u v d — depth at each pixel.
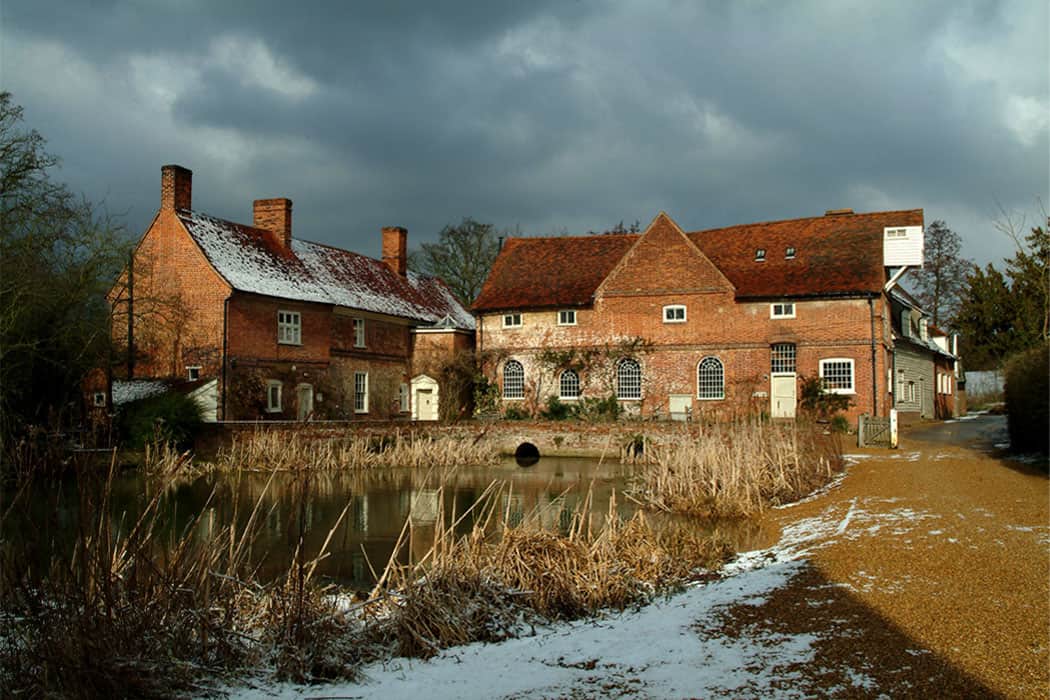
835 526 12.40
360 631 7.91
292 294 34.81
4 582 6.49
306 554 14.10
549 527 15.47
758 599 8.29
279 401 34.19
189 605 7.35
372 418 39.91
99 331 24.55
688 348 35.78
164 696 6.20
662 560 10.93
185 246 32.34
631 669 6.46
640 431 30.12
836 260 34.66
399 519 17.75
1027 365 19.59
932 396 42.66
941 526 11.32
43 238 23.23
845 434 30.95
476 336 40.22
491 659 7.25
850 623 7.12
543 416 37.31
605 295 37.31
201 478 23.09
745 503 16.14
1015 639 6.41
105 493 7.11
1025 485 14.88
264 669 7.01
